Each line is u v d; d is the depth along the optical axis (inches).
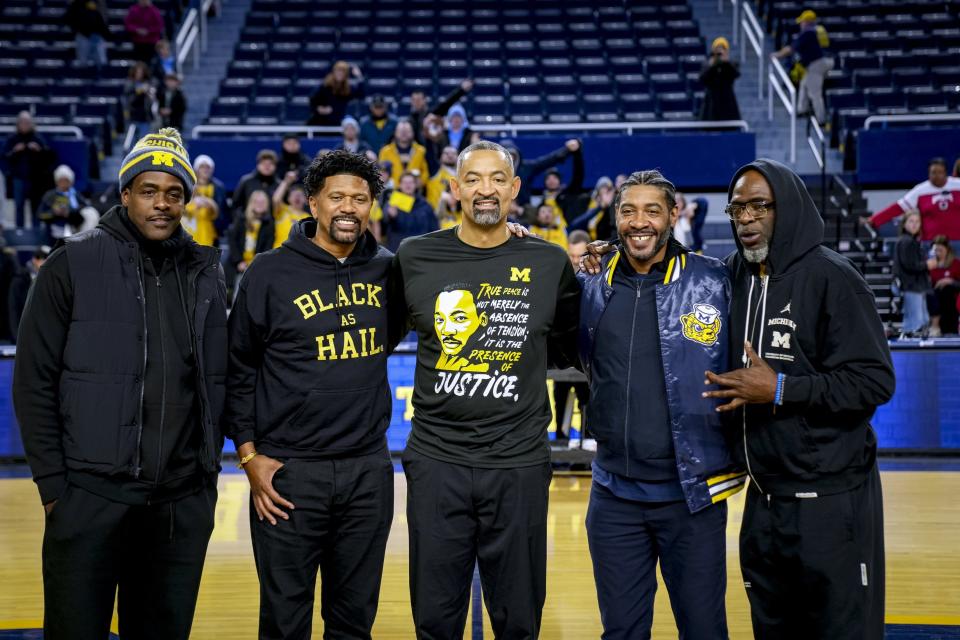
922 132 445.1
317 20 607.8
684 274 113.6
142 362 104.0
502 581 111.8
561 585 159.2
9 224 428.1
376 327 115.6
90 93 502.3
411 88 528.1
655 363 111.8
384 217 318.0
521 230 116.1
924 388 267.3
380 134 384.8
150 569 107.0
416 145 357.4
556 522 197.2
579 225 332.5
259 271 114.0
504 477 110.2
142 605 107.7
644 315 113.0
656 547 115.4
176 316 107.3
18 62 532.1
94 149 447.8
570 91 526.6
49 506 102.9
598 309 114.4
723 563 112.1
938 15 576.4
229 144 451.2
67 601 101.4
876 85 509.0
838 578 105.9
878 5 578.9
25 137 399.5
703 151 450.3
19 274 316.2
